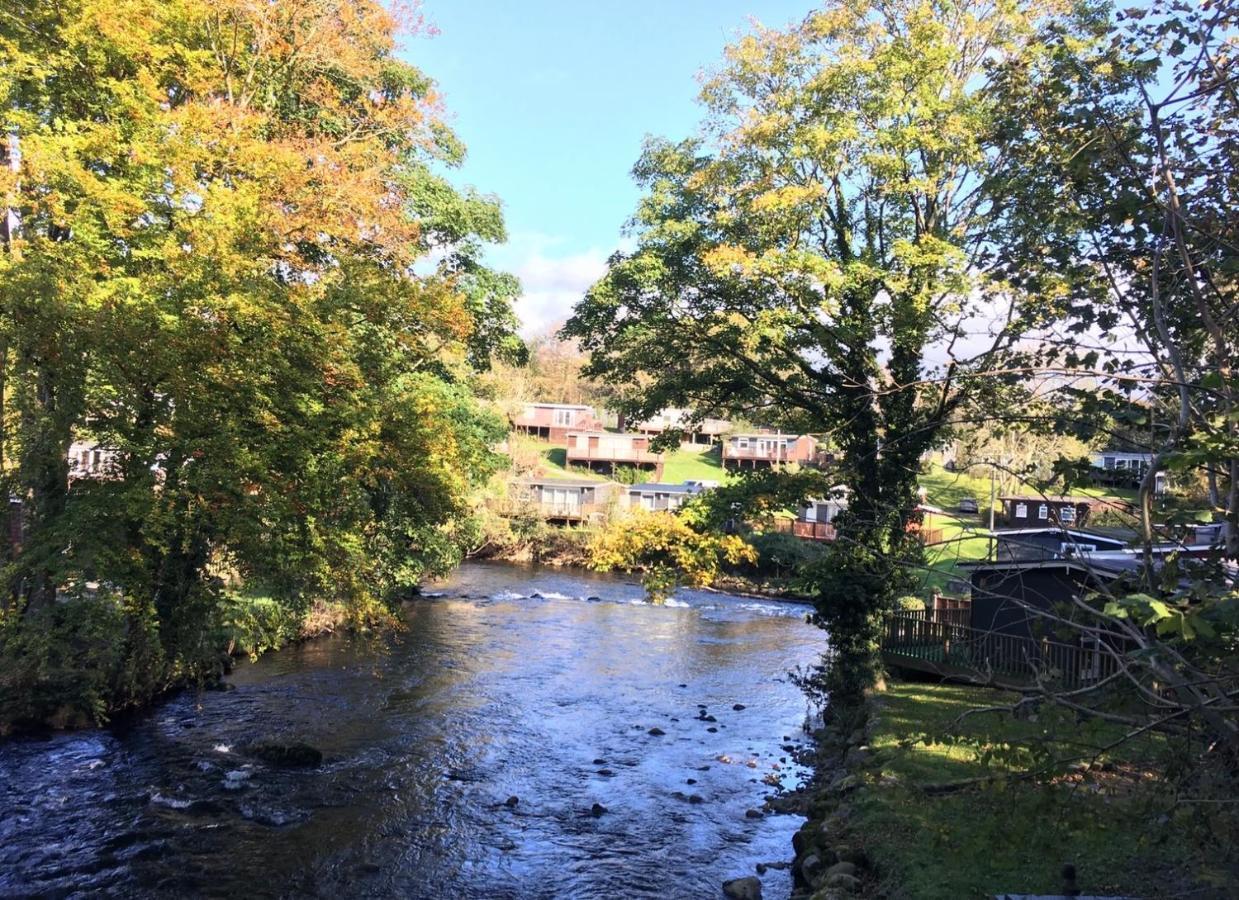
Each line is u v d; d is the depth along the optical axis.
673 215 17.97
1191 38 5.71
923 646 19.03
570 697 20.25
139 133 14.30
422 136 23.14
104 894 9.48
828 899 8.24
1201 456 3.94
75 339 12.62
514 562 53.47
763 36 17.59
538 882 10.39
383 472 15.22
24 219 14.58
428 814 12.39
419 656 23.88
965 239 15.63
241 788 12.90
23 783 12.49
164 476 14.73
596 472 75.38
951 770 10.99
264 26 19.05
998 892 7.47
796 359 16.92
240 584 19.03
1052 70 7.58
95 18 14.27
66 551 13.10
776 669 24.73
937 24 14.41
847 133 14.68
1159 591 4.68
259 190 15.45
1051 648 14.80
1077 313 6.72
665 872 10.75
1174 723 4.59
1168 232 5.82
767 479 18.25
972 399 12.50
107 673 15.58
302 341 13.60
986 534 5.42
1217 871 4.87
